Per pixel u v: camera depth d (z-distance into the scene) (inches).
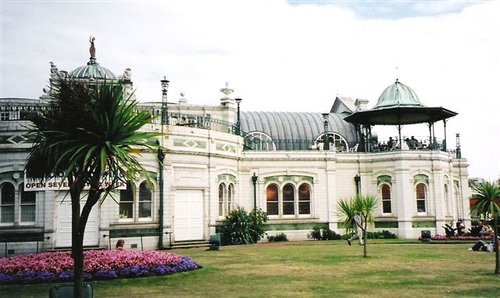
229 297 516.1
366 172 1541.6
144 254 732.0
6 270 637.3
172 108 1670.8
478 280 613.3
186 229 1204.5
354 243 1272.1
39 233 1047.0
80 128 398.3
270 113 1791.3
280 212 1456.7
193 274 689.0
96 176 414.3
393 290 546.6
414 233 1456.7
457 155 1713.8
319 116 1798.7
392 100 1573.6
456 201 1680.6
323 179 1499.8
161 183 1151.6
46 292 562.3
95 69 1341.0
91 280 636.7
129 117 414.9
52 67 1080.8
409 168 1482.5
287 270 722.2
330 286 576.1
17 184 1053.2
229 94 1731.1
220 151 1317.7
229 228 1288.1
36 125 485.1
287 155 1477.6
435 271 698.2
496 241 673.0
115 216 1099.3
